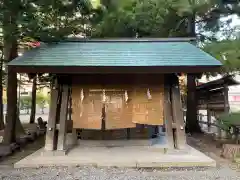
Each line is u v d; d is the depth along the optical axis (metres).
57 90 7.76
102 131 8.92
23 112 37.88
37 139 11.72
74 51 7.48
